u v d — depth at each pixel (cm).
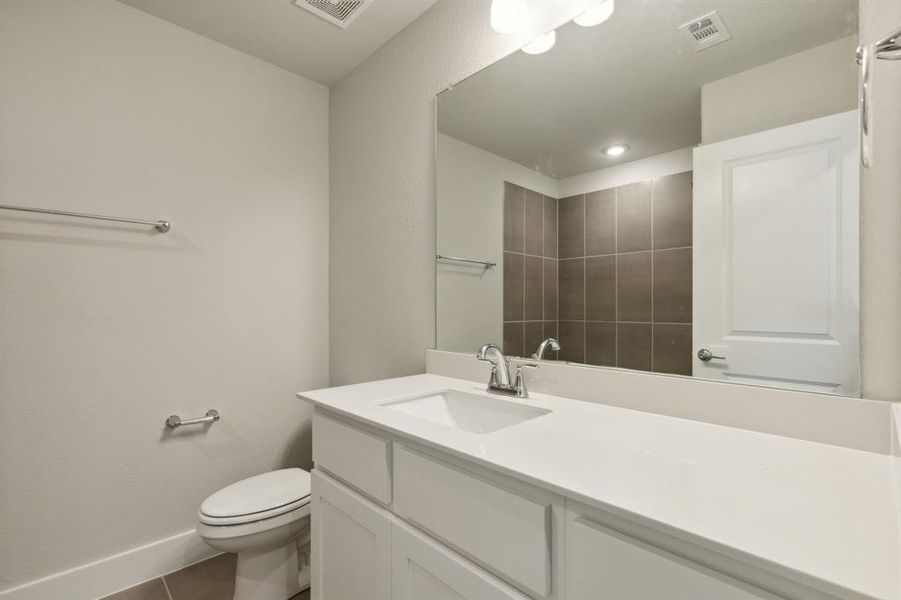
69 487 155
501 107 146
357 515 109
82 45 158
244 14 173
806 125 88
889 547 47
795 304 89
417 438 89
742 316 96
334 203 227
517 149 142
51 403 152
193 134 185
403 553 95
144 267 172
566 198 129
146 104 173
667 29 109
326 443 122
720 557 52
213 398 190
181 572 175
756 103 95
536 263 136
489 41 149
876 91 80
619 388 114
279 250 212
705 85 103
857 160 82
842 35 84
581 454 77
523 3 125
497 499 75
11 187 145
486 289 150
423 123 174
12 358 145
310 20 177
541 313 135
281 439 212
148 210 173
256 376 204
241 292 199
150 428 173
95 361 161
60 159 154
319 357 227
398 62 186
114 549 164
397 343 186
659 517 54
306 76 221
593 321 122
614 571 60
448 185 163
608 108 120
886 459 75
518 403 119
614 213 119
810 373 87
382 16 175
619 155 118
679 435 89
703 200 102
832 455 77
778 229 91
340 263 221
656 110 111
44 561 150
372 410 111
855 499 59
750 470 70
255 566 148
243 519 138
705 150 102
